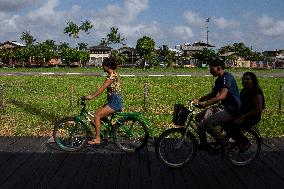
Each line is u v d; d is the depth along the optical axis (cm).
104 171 764
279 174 752
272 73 6644
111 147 942
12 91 2609
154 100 2142
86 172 758
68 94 2438
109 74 870
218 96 744
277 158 869
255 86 771
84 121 892
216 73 771
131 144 900
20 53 9388
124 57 9550
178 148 780
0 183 694
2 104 1695
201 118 776
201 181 710
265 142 1037
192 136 779
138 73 5766
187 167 792
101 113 866
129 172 759
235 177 735
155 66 9112
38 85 3159
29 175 739
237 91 764
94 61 10938
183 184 693
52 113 1589
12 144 988
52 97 2253
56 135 902
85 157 861
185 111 771
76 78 4153
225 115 760
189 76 4734
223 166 802
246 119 772
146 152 904
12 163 818
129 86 3106
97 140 879
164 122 1380
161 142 783
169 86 3175
